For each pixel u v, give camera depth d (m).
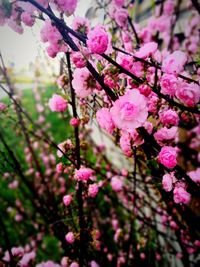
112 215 0.58
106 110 0.22
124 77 0.25
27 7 0.21
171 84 0.24
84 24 0.24
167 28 0.53
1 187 0.75
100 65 0.22
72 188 0.55
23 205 0.68
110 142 0.67
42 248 0.60
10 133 0.82
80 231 0.30
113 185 0.45
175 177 0.25
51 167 0.66
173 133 0.24
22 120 0.44
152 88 0.23
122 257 0.46
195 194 0.27
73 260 0.32
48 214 0.39
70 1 0.21
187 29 0.52
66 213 0.33
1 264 0.30
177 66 0.24
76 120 0.26
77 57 0.21
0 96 0.34
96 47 0.20
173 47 0.55
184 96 0.24
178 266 0.49
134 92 0.20
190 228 0.37
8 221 0.68
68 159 0.27
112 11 0.41
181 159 0.46
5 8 0.20
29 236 0.62
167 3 0.53
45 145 0.63
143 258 0.45
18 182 0.63
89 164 0.40
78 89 0.22
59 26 0.21
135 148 0.26
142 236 0.45
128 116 0.20
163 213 0.46
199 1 0.46
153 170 0.28
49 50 0.22
